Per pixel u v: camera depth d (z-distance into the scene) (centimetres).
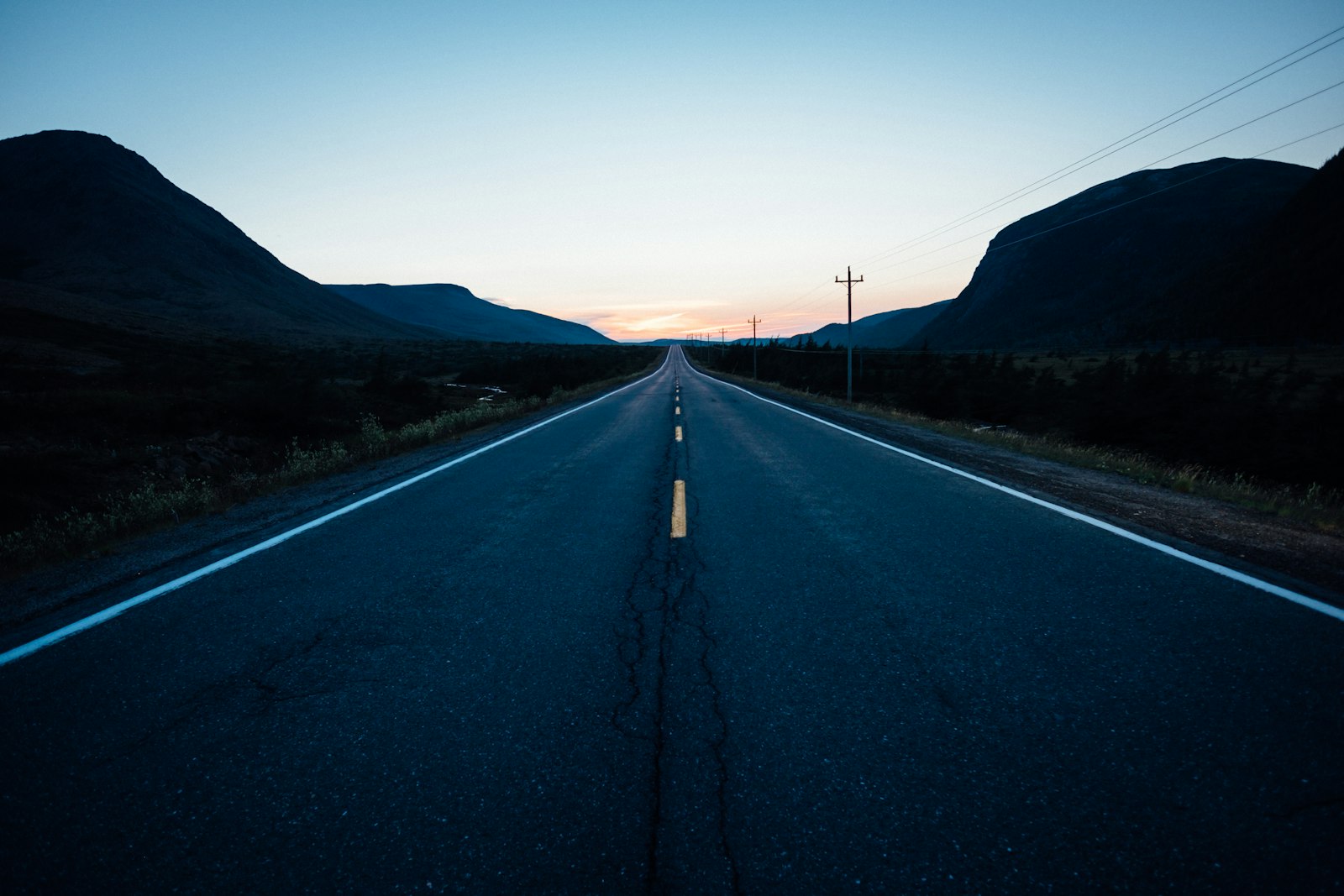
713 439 1180
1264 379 2447
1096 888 156
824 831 177
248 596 384
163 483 982
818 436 1195
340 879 166
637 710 244
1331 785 188
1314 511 547
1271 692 241
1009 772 199
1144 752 206
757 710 240
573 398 2781
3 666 294
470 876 166
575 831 180
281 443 1397
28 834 184
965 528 503
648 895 157
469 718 241
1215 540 453
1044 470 778
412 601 371
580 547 483
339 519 588
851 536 491
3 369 1719
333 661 293
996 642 293
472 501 659
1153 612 322
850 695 249
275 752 222
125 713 250
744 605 351
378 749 222
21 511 800
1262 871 159
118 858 175
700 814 186
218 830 185
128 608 366
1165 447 1891
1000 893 155
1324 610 319
